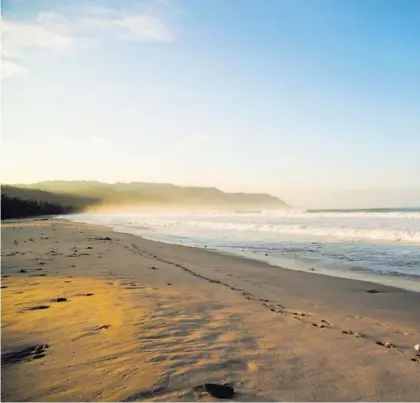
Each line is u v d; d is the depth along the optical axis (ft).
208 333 15.80
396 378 11.98
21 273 30.91
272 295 26.45
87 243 64.75
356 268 39.91
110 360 12.24
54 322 16.31
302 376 11.91
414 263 42.63
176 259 45.73
